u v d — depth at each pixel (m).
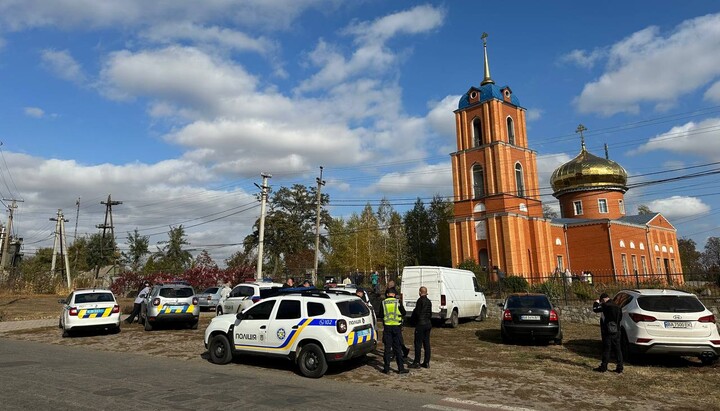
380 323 20.77
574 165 53.19
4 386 8.75
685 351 10.84
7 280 44.69
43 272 47.97
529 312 14.70
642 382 9.62
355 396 8.31
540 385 9.34
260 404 7.58
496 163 40.62
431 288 19.59
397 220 66.56
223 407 7.36
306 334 10.39
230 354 11.61
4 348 14.37
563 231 47.28
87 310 17.00
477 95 43.47
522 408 7.65
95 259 67.62
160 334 17.59
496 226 39.78
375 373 10.55
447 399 8.20
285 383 9.38
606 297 10.98
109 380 9.36
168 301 18.78
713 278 19.31
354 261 59.03
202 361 12.11
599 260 44.97
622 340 11.95
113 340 16.06
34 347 14.62
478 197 41.62
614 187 51.72
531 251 41.16
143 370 10.57
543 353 13.23
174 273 44.53
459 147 44.06
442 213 64.81
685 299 11.42
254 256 54.44
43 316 25.64
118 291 43.47
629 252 47.72
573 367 11.21
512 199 40.41
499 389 9.02
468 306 21.19
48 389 8.50
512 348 14.16
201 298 29.64
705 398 8.45
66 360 11.98
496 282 26.94
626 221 51.19
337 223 62.47
